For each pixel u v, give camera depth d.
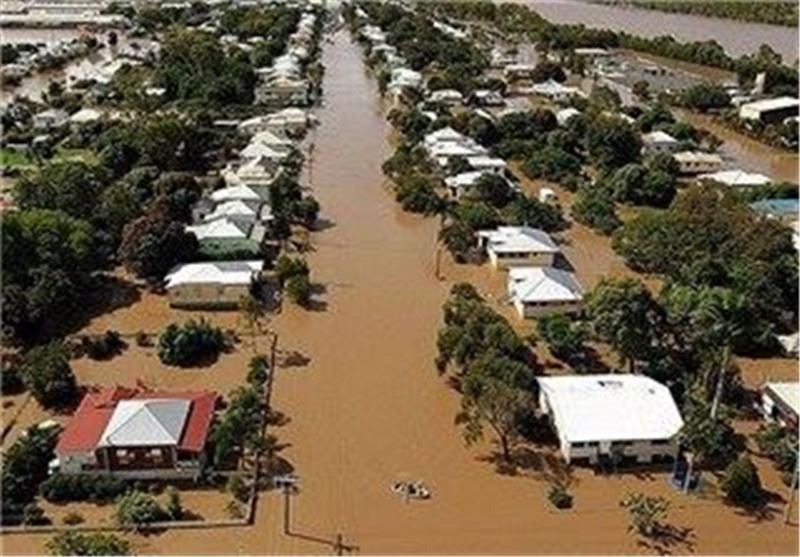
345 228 94.94
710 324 62.72
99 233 84.81
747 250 79.25
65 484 52.00
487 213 91.81
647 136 126.06
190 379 65.12
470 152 113.56
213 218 89.75
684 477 54.56
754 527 50.78
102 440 53.19
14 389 63.47
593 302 66.31
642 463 55.88
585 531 50.16
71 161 105.12
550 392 58.75
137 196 92.00
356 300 78.12
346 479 54.25
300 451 56.91
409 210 100.00
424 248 90.06
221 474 54.09
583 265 86.38
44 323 71.88
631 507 50.56
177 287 75.75
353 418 60.53
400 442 57.94
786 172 120.25
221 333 70.88
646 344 63.34
